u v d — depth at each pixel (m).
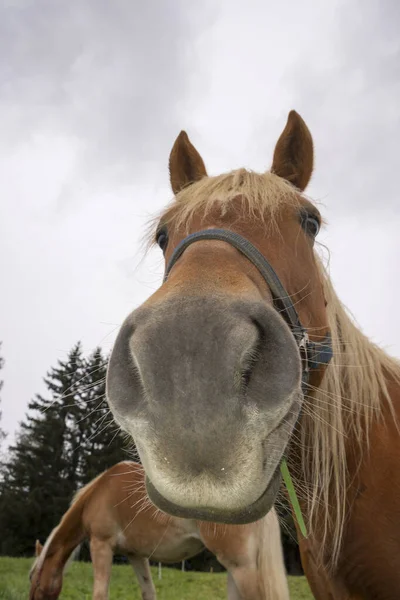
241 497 1.18
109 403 1.36
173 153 2.74
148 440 1.23
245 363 1.28
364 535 1.98
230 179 2.13
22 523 27.22
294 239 1.99
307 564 2.27
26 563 12.87
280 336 1.38
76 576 10.28
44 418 29.14
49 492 27.97
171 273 1.66
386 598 1.95
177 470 1.18
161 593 9.46
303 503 2.19
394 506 1.93
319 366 2.00
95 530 6.16
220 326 1.28
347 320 2.38
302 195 2.23
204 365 1.22
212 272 1.51
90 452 23.67
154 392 1.23
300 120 2.50
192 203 2.04
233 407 1.21
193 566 21.30
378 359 2.37
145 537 5.88
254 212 1.95
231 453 1.18
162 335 1.28
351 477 2.05
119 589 9.51
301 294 1.94
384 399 2.21
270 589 4.73
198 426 1.18
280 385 1.31
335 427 2.07
